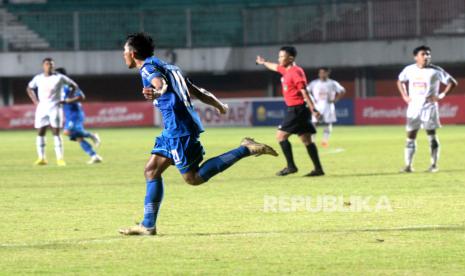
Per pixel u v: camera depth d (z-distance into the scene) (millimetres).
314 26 109625
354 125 100500
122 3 118875
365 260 18422
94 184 37000
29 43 114875
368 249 19688
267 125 102562
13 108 105625
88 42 114125
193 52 111625
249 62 110750
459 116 95688
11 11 117375
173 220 24984
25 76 113125
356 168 43156
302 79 38344
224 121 103750
